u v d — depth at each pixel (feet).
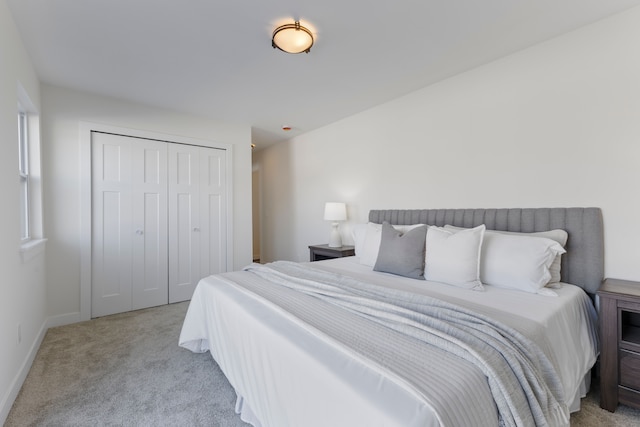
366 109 11.40
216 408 5.21
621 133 6.01
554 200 6.86
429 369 2.88
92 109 9.73
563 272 6.50
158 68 8.09
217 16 5.95
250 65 7.95
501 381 2.85
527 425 2.82
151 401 5.40
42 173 8.79
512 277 5.86
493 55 7.55
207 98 10.20
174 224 11.44
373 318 4.13
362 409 2.56
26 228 8.11
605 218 6.20
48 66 7.91
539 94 7.06
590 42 6.33
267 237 18.13
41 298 8.16
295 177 15.52
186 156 11.76
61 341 7.93
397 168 10.37
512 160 7.53
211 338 6.13
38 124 8.41
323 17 6.02
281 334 3.80
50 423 4.84
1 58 5.20
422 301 4.53
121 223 10.32
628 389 4.93
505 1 5.58
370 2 5.58
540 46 7.02
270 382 3.85
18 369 5.82
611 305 5.07
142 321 9.44
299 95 10.02
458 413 2.46
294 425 3.38
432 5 5.69
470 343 3.31
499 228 7.54
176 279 11.47
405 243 7.08
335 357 3.19
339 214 11.72
